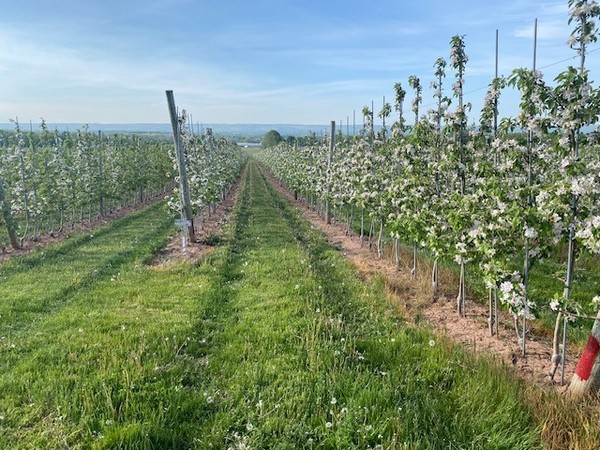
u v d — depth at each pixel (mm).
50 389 5254
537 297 9039
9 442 4414
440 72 8852
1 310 8273
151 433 4465
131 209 25516
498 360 6082
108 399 4820
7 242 15484
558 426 4477
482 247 5949
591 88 4934
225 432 4539
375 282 9766
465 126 8211
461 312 8141
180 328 7152
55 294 9258
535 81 5297
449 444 4277
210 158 27172
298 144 38406
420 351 6285
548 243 5879
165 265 11742
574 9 4961
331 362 5844
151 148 34594
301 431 4508
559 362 5754
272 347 6453
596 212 5270
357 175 13938
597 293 9359
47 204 16625
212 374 5809
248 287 9633
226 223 19078
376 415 4703
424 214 7957
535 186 5699
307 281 9672
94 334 6973
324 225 19281
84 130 25016
